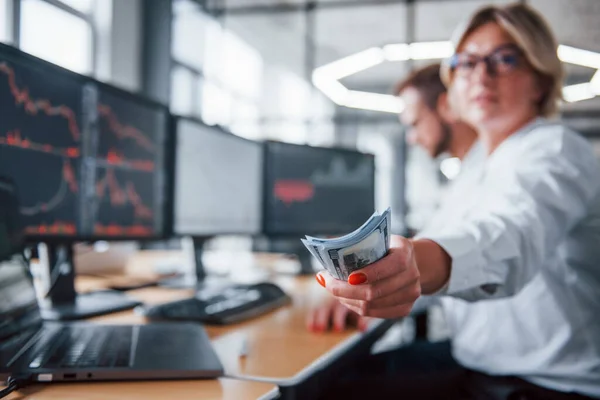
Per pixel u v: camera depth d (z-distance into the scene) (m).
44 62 1.06
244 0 5.53
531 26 1.21
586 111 7.52
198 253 1.82
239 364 0.80
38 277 1.23
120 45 3.48
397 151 8.68
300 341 0.97
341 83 5.36
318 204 2.14
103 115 1.25
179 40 4.39
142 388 0.66
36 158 1.05
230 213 1.83
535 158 0.99
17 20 2.55
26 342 0.78
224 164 1.79
